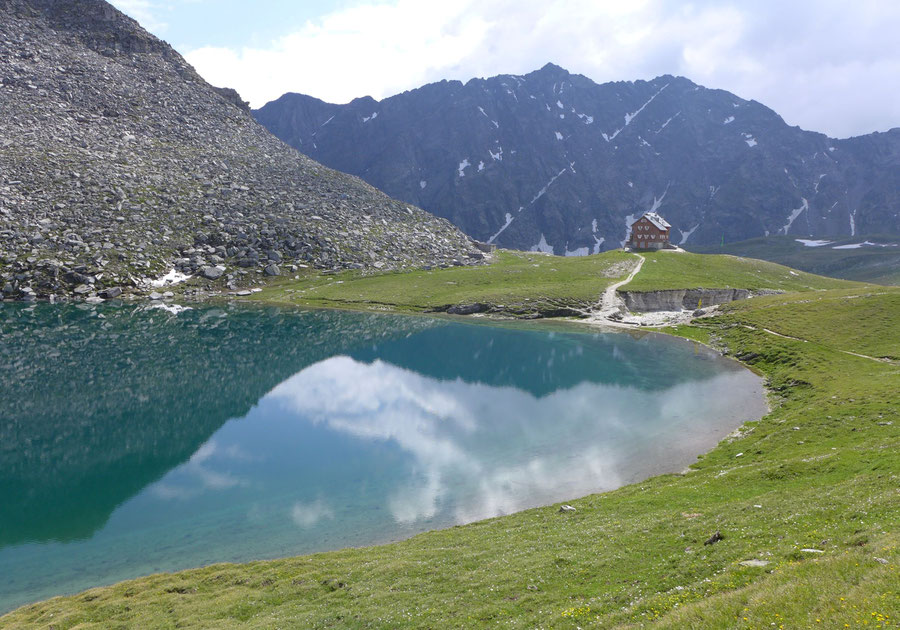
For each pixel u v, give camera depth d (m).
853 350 87.75
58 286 148.62
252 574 34.41
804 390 72.31
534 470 54.62
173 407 76.50
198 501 49.91
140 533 44.25
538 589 25.78
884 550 18.62
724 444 57.38
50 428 67.50
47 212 167.88
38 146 192.88
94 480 54.31
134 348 107.69
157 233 177.75
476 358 106.44
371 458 59.47
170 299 155.88
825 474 36.75
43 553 41.44
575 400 79.38
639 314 148.50
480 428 68.50
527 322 140.50
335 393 84.75
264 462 58.72
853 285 190.12
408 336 124.69
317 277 181.12
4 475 54.97
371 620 25.23
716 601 18.42
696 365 97.88
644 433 63.84
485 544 34.56
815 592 16.88
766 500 31.64
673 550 27.28
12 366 92.00
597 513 38.75
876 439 44.81
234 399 81.00
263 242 188.62
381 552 36.47
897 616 14.29
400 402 80.19
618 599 22.67
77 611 30.94
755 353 97.94
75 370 91.62
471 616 23.97
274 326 132.00
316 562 35.44
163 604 30.94
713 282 174.00
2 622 31.27
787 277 193.62
